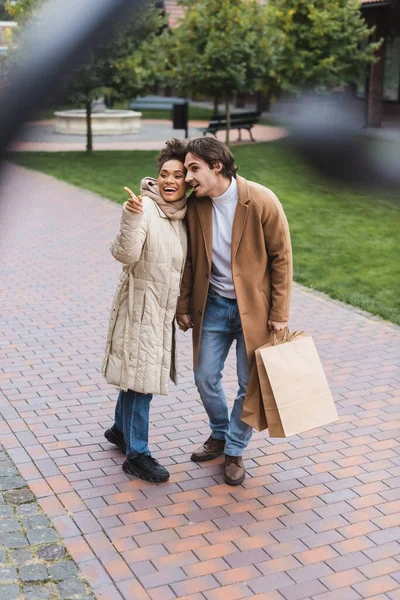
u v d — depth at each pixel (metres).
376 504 3.69
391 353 5.86
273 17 16.95
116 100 16.94
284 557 3.22
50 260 8.57
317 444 4.34
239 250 3.60
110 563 3.12
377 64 20.50
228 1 16.23
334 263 8.59
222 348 3.86
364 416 4.72
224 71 16.56
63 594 2.90
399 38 23.02
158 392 3.67
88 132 18.05
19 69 1.55
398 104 23.22
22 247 9.11
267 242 3.62
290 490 3.82
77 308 6.86
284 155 16.72
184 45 16.55
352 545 3.33
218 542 3.32
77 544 3.25
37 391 4.97
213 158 3.45
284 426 3.56
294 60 17.27
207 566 3.13
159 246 3.54
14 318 6.52
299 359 3.64
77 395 4.93
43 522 3.42
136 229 3.35
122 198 12.41
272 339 3.66
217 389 3.95
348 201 12.33
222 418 4.03
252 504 3.66
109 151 18.17
